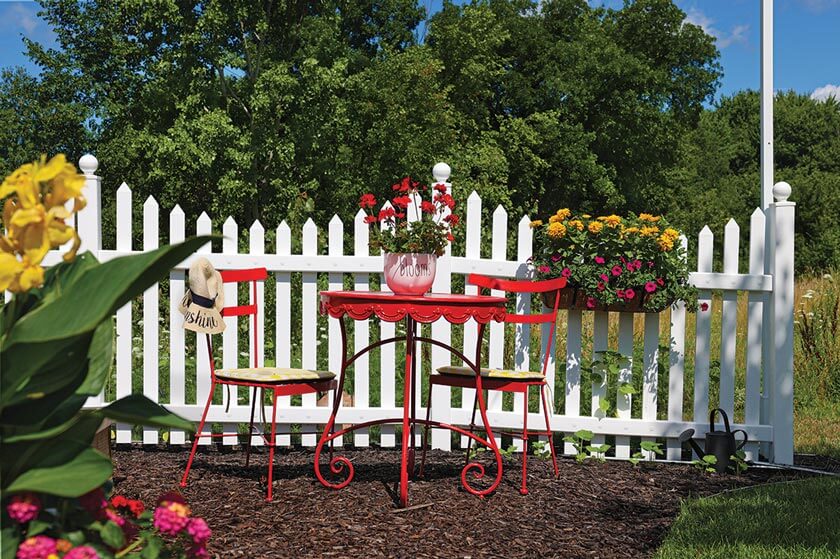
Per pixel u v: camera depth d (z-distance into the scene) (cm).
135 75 2881
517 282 514
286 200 2572
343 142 2948
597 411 592
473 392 606
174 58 2614
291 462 541
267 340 834
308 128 2602
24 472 202
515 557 363
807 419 799
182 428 206
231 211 2569
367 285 594
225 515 404
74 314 183
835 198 3875
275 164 2603
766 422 606
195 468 514
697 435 591
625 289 558
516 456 584
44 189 205
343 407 591
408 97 2966
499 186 3034
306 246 588
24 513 195
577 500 466
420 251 457
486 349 727
